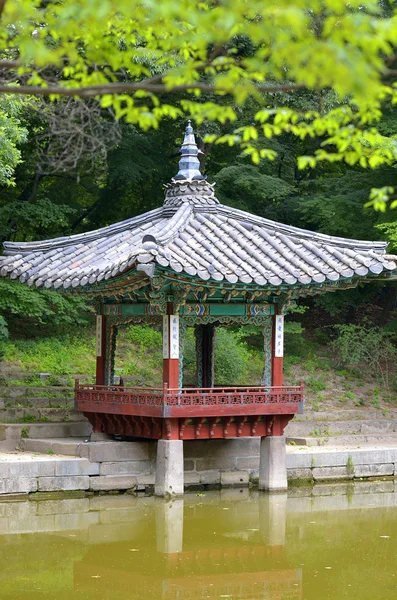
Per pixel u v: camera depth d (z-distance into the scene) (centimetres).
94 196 3881
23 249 2458
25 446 2459
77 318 3328
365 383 3384
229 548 1823
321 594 1538
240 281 2105
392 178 3391
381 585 1591
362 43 723
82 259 2373
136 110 891
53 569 1661
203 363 2572
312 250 2277
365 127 3216
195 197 2402
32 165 3366
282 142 3797
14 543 1827
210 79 3203
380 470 2642
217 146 3744
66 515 2059
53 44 1636
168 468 2202
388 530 1997
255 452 2467
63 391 2873
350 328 3403
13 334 3384
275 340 2330
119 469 2300
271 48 797
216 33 768
